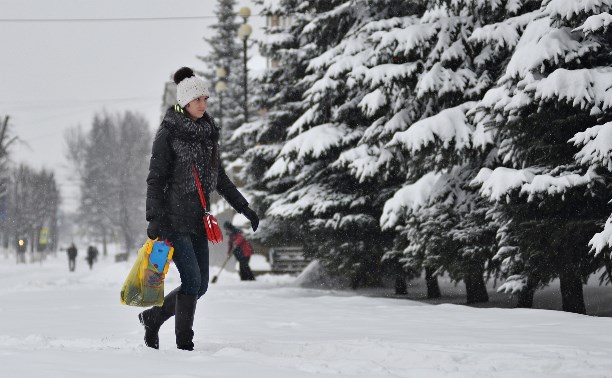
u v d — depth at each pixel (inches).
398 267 1428.4
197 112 401.1
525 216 886.4
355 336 493.7
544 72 866.8
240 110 3604.8
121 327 592.7
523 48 866.8
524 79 847.7
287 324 602.9
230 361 315.6
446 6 1087.6
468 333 507.8
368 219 1408.7
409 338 471.2
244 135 1817.2
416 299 1362.0
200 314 727.7
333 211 1446.9
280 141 1787.6
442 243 1053.8
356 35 1331.2
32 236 6555.1
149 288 386.6
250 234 1910.7
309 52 1702.8
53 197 7815.0
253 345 404.2
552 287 1346.0
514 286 926.4
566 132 863.1
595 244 759.1
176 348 398.6
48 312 778.2
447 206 1081.4
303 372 293.9
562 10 834.8
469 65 1089.4
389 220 1123.3
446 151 1040.2
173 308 399.9
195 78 402.3
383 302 921.5
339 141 1380.4
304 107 1486.2
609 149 776.9
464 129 1031.0
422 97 1082.1
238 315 711.7
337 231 1439.5
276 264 2295.8
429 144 1044.5
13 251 7716.5
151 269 386.3
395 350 367.2
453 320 629.3
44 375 260.8
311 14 1695.4
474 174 1086.4
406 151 1077.1
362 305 872.9
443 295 1456.7
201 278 404.8
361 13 1425.9
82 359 309.1
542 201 852.6
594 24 808.9
